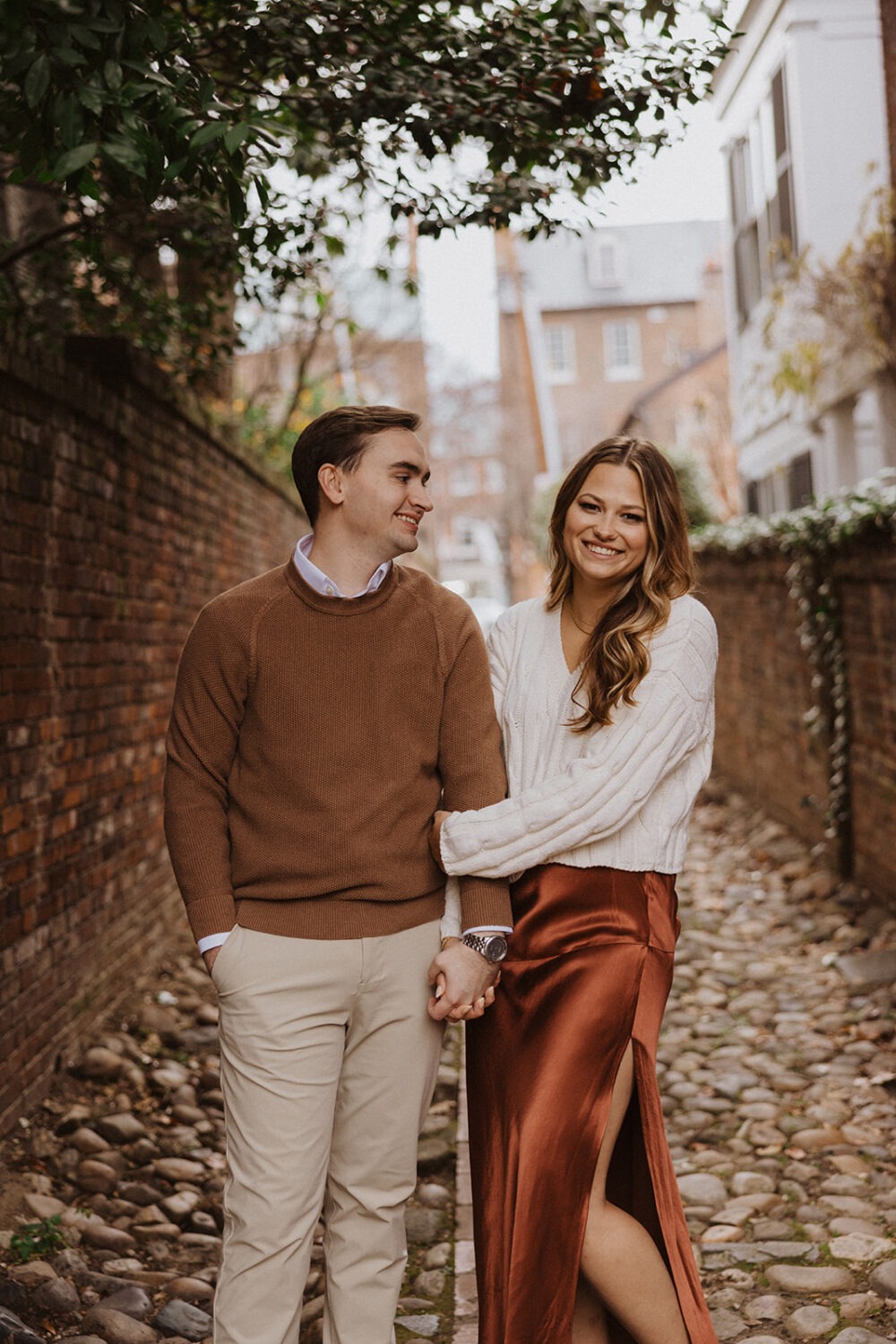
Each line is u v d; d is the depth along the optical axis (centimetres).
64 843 436
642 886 245
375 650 242
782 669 845
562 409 5194
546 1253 226
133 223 484
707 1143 400
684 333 5184
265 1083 235
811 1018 507
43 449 414
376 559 247
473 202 395
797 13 1172
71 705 446
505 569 4628
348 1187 248
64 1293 298
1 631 373
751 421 1501
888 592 591
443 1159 387
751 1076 450
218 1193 370
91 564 473
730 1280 312
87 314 567
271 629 241
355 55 348
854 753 665
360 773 241
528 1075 235
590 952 240
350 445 244
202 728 244
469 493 4706
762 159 1352
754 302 1438
